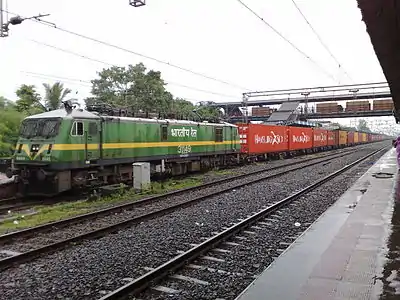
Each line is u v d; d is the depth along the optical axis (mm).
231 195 14789
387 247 6535
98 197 14133
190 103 47625
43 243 8500
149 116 19375
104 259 7227
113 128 16078
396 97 16844
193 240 8570
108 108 16625
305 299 4395
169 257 7371
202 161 24156
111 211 11484
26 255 7289
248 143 30641
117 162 16344
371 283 4867
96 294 5656
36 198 14836
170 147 20203
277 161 35875
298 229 9734
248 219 9945
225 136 26609
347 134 68688
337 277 5109
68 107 14617
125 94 37844
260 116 58438
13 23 14359
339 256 6059
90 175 15234
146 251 7719
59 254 7645
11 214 11820
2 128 27359
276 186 17344
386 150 55531
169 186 17734
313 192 15539
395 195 12750
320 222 8734
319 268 5492
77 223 10242
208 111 43562
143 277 5859
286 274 5258
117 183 16719
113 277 6305
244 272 6582
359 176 20938
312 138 47281
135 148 17453
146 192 15617
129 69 40844
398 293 4516
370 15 5477
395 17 5559
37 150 13875
